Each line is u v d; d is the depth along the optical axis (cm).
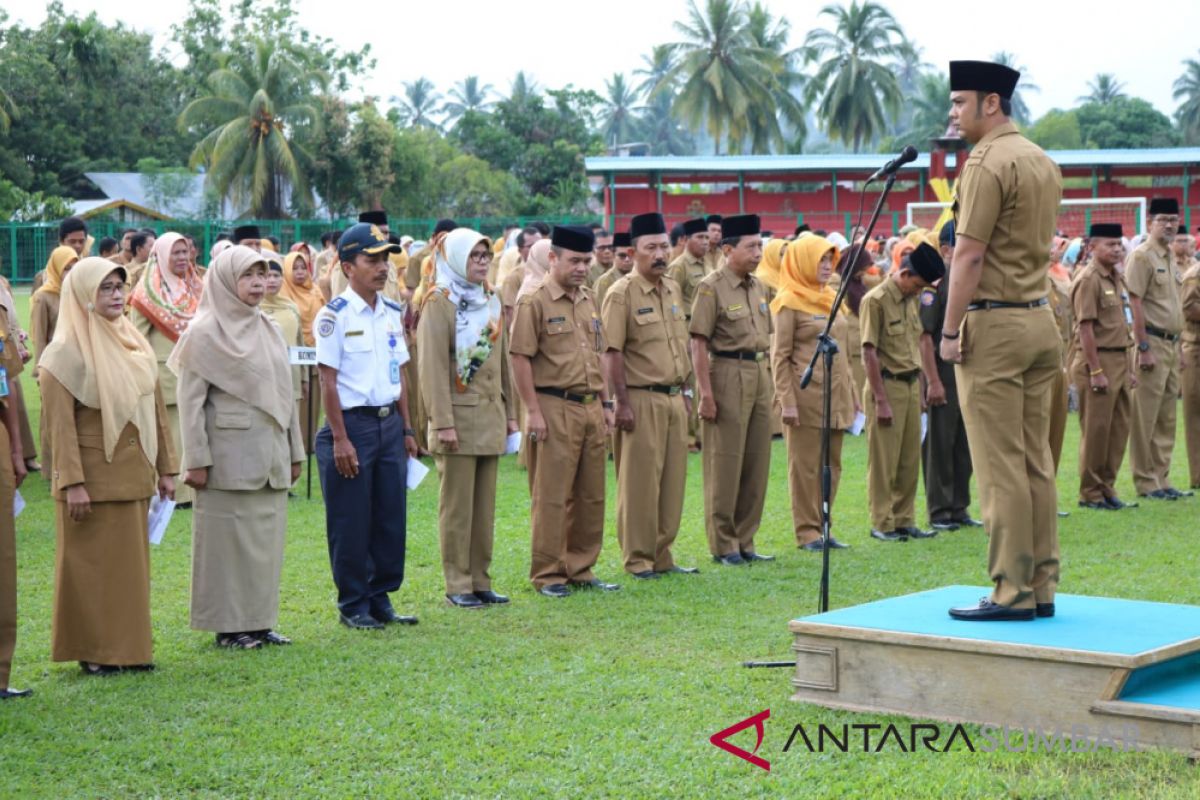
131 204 5078
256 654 648
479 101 10881
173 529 992
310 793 459
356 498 703
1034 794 429
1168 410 1143
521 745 501
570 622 706
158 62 6169
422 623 714
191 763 489
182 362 662
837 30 7225
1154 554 862
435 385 741
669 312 846
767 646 641
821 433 927
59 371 609
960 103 536
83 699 575
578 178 6309
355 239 708
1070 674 477
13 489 592
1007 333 528
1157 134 7625
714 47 6694
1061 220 3562
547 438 786
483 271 748
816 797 443
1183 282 1158
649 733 512
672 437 841
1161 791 418
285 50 5381
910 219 2672
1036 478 538
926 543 941
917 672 512
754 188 4600
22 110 5503
